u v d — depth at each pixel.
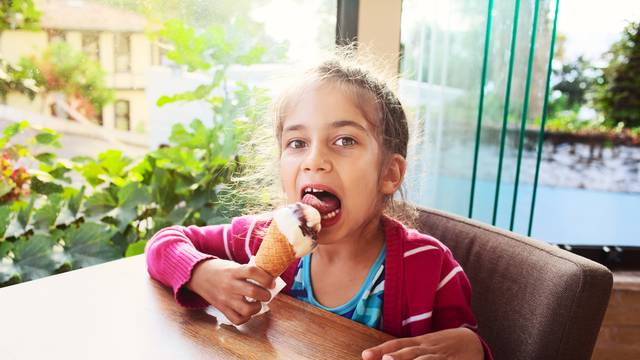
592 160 2.84
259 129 1.30
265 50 1.70
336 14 1.67
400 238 0.88
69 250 1.46
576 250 2.39
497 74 1.37
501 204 1.39
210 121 1.80
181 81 1.77
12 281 1.38
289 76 0.95
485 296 0.90
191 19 1.73
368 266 0.88
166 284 0.83
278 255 0.70
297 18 1.71
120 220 1.55
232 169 1.64
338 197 0.78
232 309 0.71
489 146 1.41
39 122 1.64
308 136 0.81
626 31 2.51
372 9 1.61
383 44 1.63
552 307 0.76
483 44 1.39
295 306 0.78
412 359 0.61
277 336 0.69
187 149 1.67
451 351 0.66
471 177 1.45
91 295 0.79
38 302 0.76
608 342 2.03
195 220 1.65
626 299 2.21
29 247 1.40
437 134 1.61
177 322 0.71
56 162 1.58
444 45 1.55
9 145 1.53
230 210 1.63
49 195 1.49
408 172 1.18
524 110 1.25
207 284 0.75
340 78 0.84
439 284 0.84
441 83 1.58
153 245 0.88
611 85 2.63
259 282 0.70
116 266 0.92
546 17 1.32
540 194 2.88
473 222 1.01
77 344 0.64
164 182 1.63
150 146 1.80
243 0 1.71
